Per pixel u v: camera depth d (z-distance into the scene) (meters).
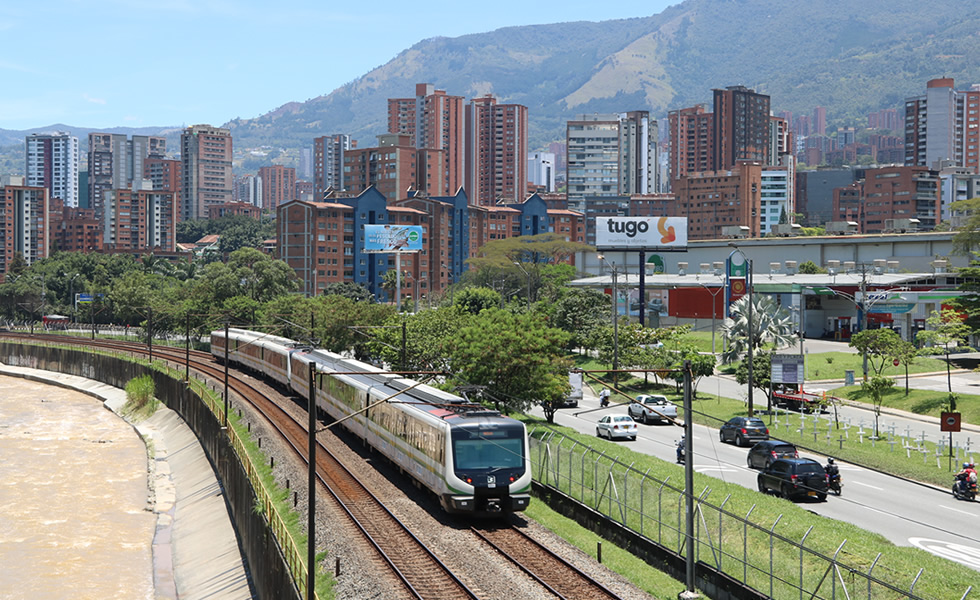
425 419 41.44
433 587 30.11
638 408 69.56
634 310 137.38
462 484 37.72
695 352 80.25
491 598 28.70
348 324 101.69
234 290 149.88
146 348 138.00
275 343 91.31
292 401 79.25
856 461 52.56
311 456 30.27
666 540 33.62
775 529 31.44
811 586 26.92
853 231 174.75
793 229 173.88
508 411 58.00
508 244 176.62
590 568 31.94
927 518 39.28
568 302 106.94
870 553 28.52
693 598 29.25
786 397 74.00
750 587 29.02
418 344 74.44
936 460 51.50
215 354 120.44
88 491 72.81
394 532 36.94
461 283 187.25
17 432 99.19
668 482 38.66
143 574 52.34
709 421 68.81
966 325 80.25
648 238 115.62
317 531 38.12
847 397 79.31
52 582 51.06
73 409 116.06
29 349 155.88
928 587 25.22
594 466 39.19
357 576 31.95
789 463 42.34
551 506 43.06
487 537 35.81
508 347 54.81
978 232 100.56
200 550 53.34
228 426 63.34
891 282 120.44
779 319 88.44
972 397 71.50
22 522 63.38
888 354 77.75
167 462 81.94
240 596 42.50
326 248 195.25
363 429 53.69
